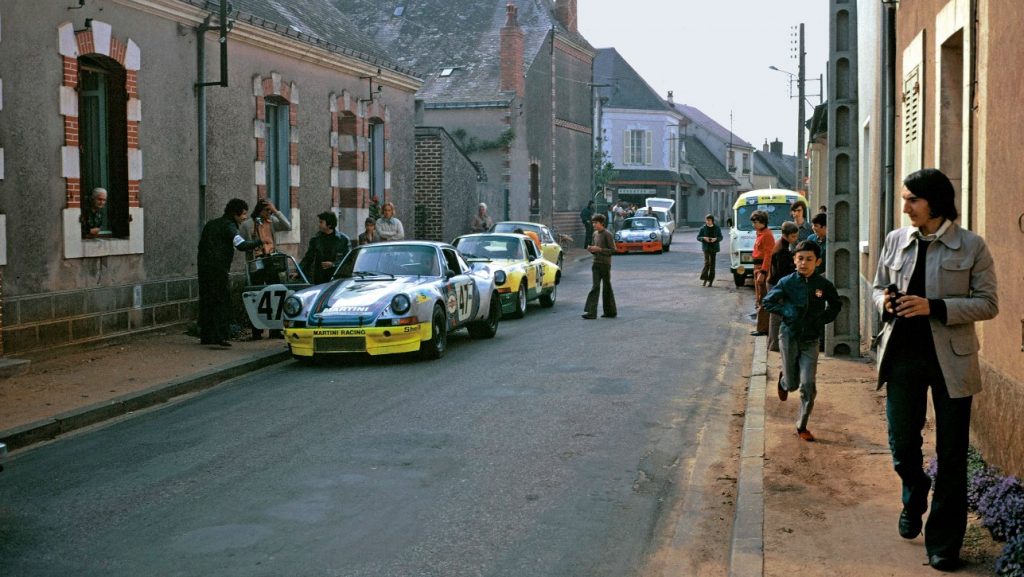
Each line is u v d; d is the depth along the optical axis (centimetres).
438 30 4088
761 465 724
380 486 702
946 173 868
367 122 2195
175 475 732
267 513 640
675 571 551
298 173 1886
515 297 1736
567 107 4366
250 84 1698
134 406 982
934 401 513
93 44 1294
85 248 1286
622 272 2912
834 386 1034
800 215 1530
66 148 1250
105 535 599
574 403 996
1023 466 582
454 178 3066
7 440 822
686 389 1079
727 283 2523
